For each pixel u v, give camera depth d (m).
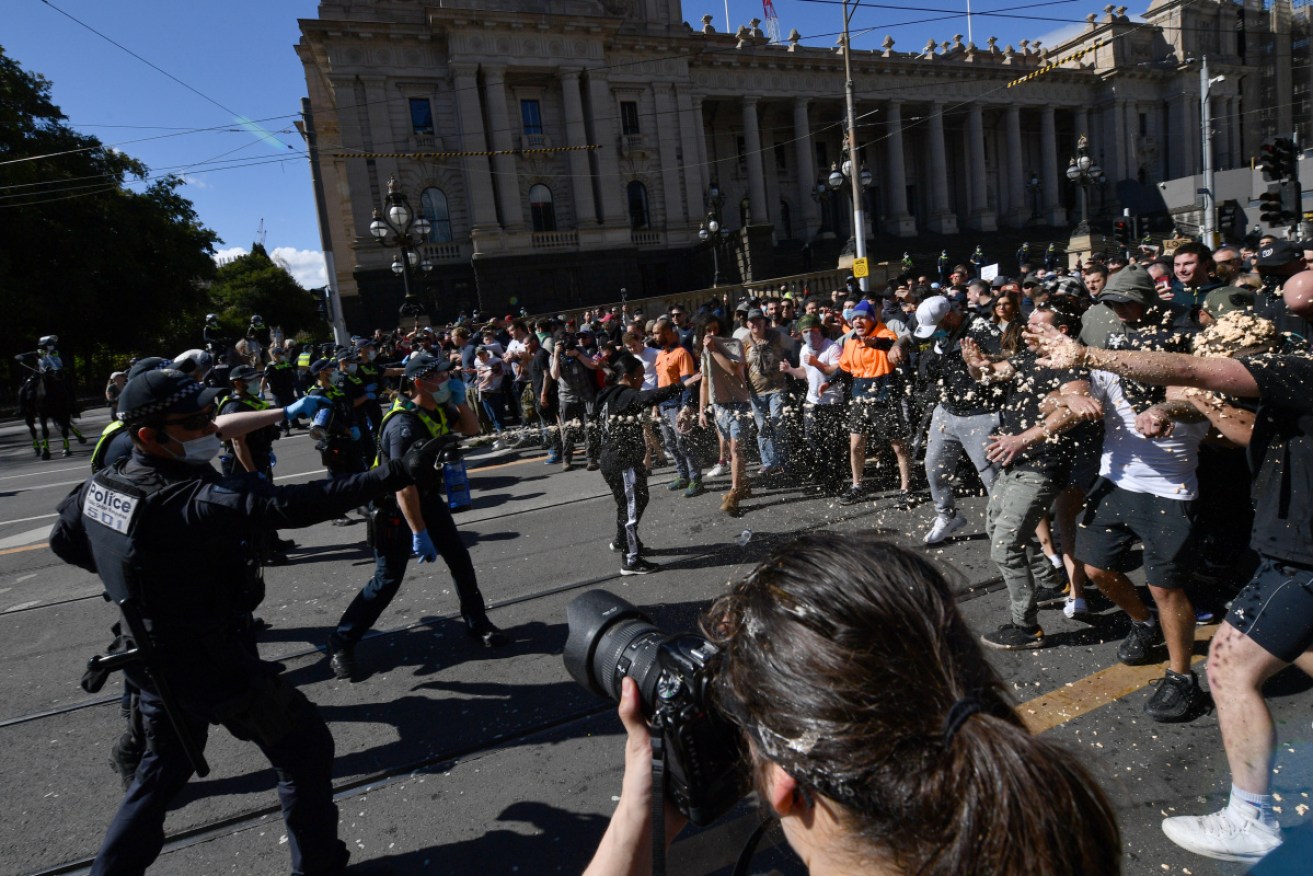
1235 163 56.59
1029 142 54.91
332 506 1.99
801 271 42.00
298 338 35.25
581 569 5.32
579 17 36.88
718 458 7.75
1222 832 2.13
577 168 38.12
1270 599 2.04
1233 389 1.96
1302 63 61.19
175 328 43.22
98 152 34.16
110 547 2.06
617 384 5.11
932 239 46.91
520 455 9.92
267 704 2.23
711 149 45.91
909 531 5.21
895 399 5.98
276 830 2.84
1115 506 2.93
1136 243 33.25
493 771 3.06
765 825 0.91
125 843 2.19
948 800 0.60
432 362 4.04
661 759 0.88
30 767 3.38
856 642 0.66
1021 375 3.35
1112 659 3.36
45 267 32.03
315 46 35.03
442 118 36.31
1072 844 0.60
